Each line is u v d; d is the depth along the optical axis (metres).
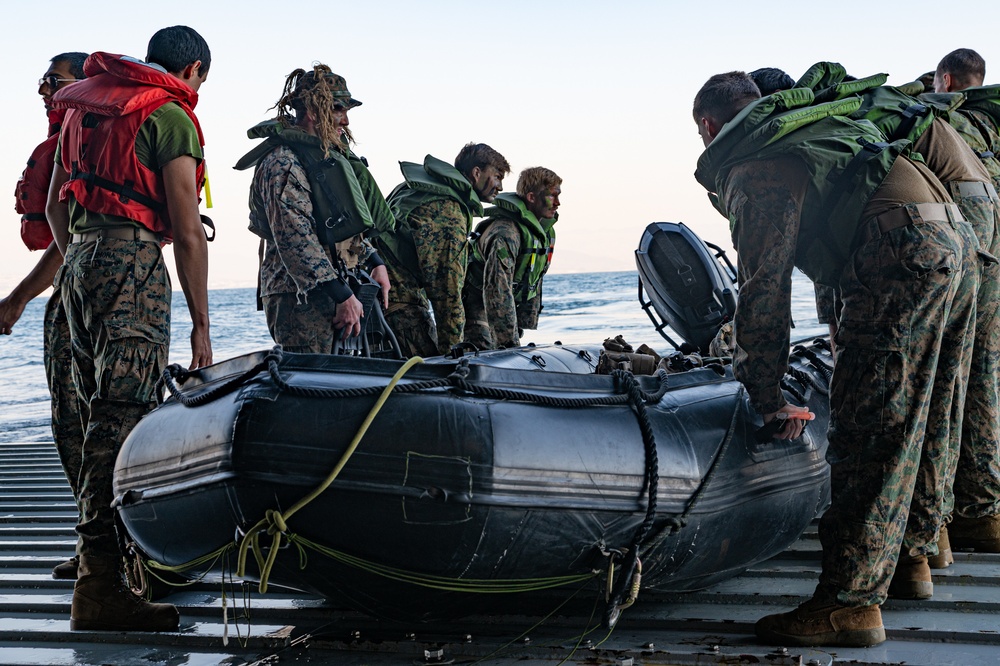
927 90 5.02
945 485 3.05
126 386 2.78
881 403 2.45
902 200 2.50
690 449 2.52
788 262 2.53
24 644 2.72
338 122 3.63
